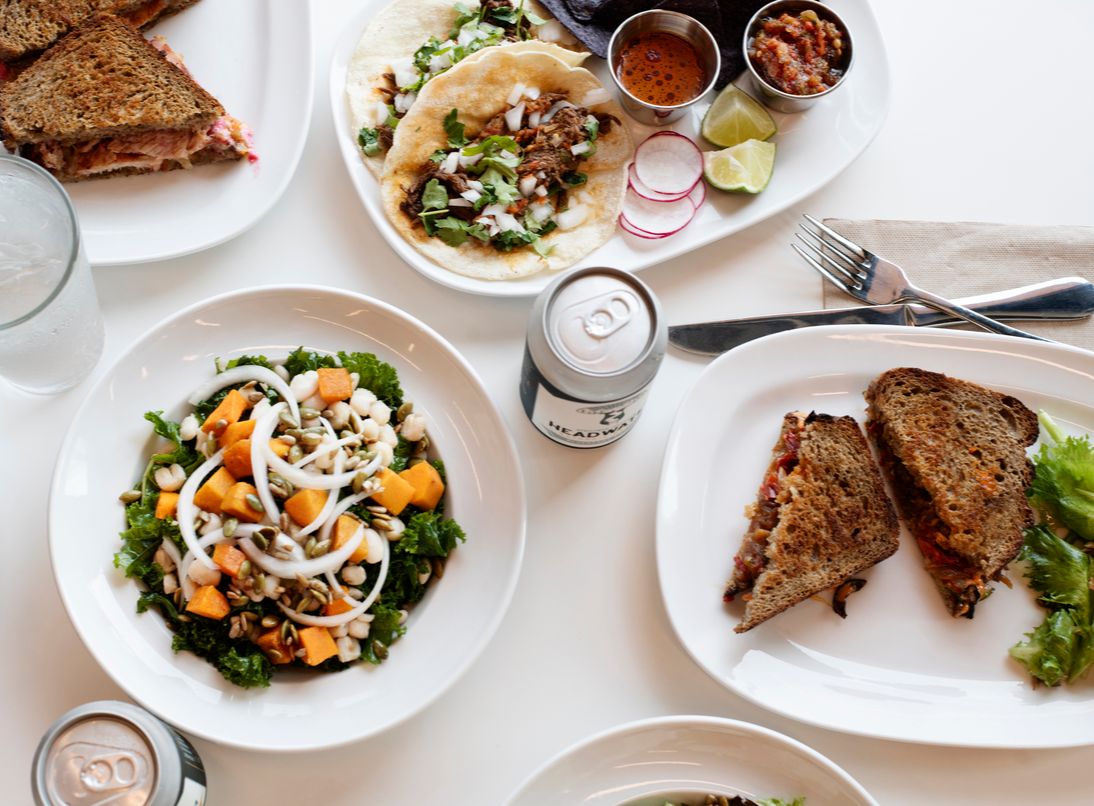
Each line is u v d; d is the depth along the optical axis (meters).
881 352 0.62
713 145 0.67
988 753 0.56
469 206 0.63
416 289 0.63
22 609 0.56
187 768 0.50
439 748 0.55
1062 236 0.66
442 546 0.55
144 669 0.52
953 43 0.72
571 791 0.53
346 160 0.63
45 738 0.48
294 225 0.64
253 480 0.55
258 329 0.59
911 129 0.70
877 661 0.57
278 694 0.53
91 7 0.67
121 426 0.56
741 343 0.63
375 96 0.65
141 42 0.65
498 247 0.63
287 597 0.53
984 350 0.62
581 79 0.65
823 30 0.66
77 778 0.48
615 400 0.53
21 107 0.63
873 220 0.67
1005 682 0.57
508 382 0.62
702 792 0.53
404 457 0.58
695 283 0.65
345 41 0.66
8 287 0.55
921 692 0.56
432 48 0.66
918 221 0.67
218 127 0.63
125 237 0.62
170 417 0.57
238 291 0.58
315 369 0.58
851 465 0.59
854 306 0.65
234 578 0.53
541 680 0.56
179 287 0.62
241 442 0.54
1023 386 0.62
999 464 0.59
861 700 0.56
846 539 0.57
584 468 0.60
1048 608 0.58
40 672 0.55
